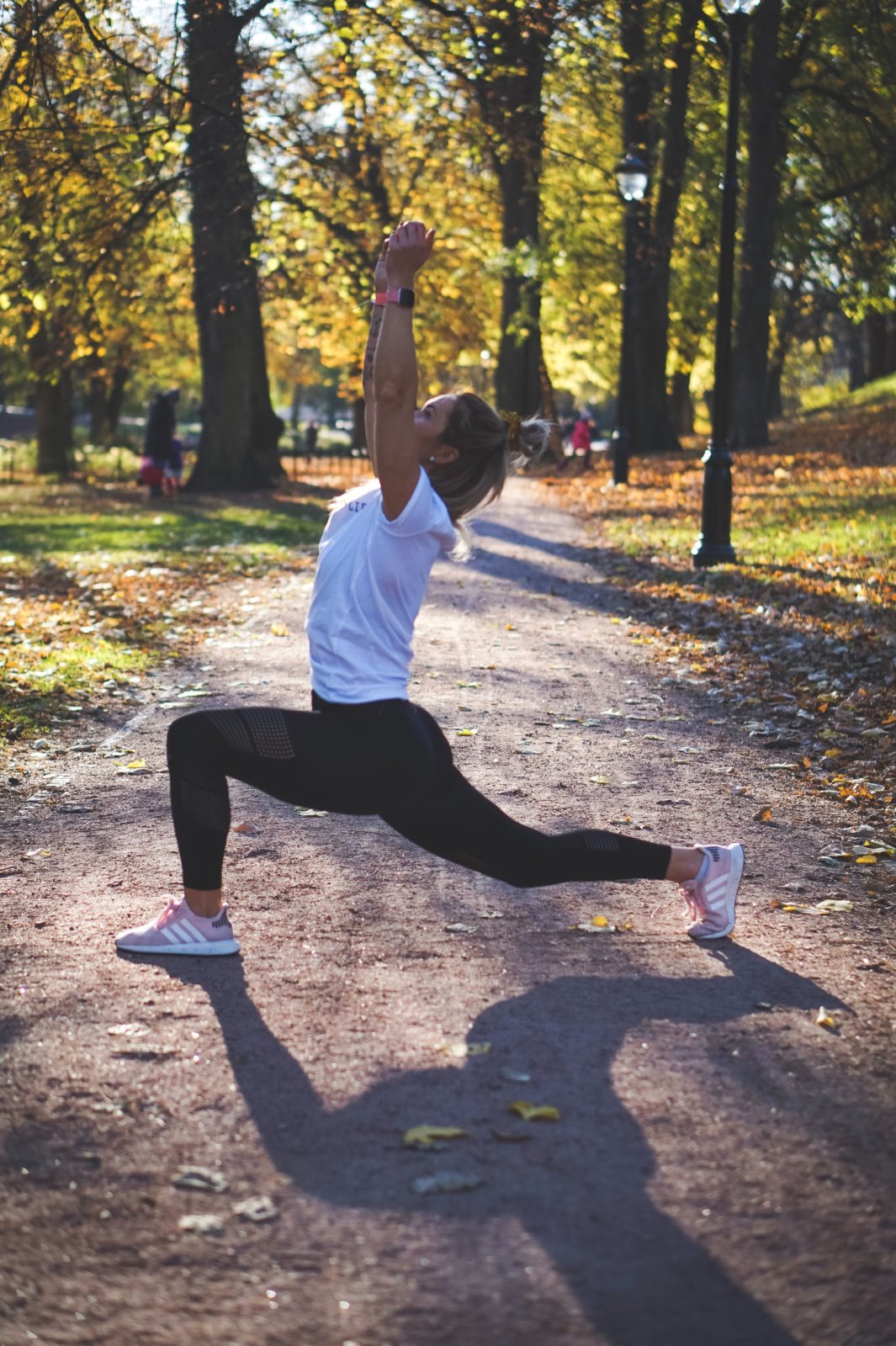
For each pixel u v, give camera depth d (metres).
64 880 4.95
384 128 20.94
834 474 21.89
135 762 6.67
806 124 25.38
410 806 3.51
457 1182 2.83
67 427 39.19
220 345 26.69
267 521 20.41
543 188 31.95
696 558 14.30
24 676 8.41
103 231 17.67
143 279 23.30
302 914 4.57
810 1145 3.04
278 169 19.34
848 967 4.17
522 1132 3.04
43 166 14.51
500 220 34.84
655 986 3.97
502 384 35.56
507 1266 2.55
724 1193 2.82
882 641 9.33
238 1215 2.72
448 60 18.17
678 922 4.59
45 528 19.44
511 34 18.16
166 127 15.01
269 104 16.58
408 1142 2.99
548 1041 3.56
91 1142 3.01
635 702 8.34
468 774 6.51
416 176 30.39
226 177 19.42
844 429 30.31
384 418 3.24
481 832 3.67
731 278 13.95
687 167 27.72
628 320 25.89
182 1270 2.53
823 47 23.59
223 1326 2.37
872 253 26.42
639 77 23.84
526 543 17.59
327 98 17.97
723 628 10.65
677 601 12.29
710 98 26.17
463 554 3.55
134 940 4.14
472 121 20.02
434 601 12.27
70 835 5.54
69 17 13.12
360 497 3.48
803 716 7.80
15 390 45.03
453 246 33.16
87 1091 3.24
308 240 26.61
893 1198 2.82
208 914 4.14
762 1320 2.40
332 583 3.43
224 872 5.05
